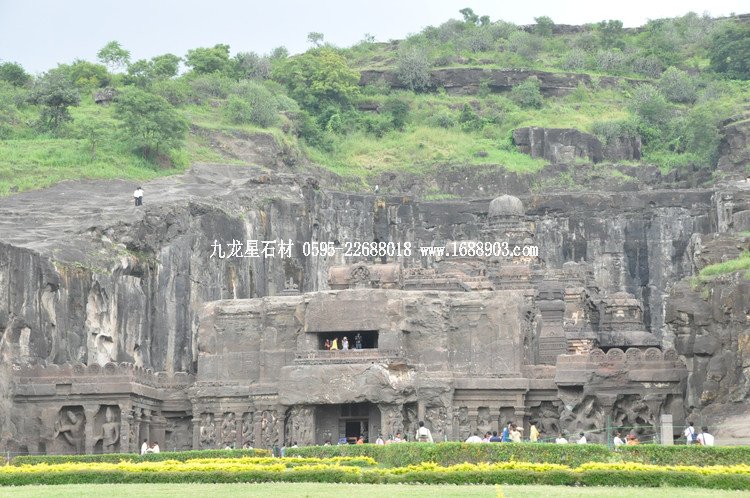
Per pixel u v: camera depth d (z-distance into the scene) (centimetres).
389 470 8275
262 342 14150
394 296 13850
